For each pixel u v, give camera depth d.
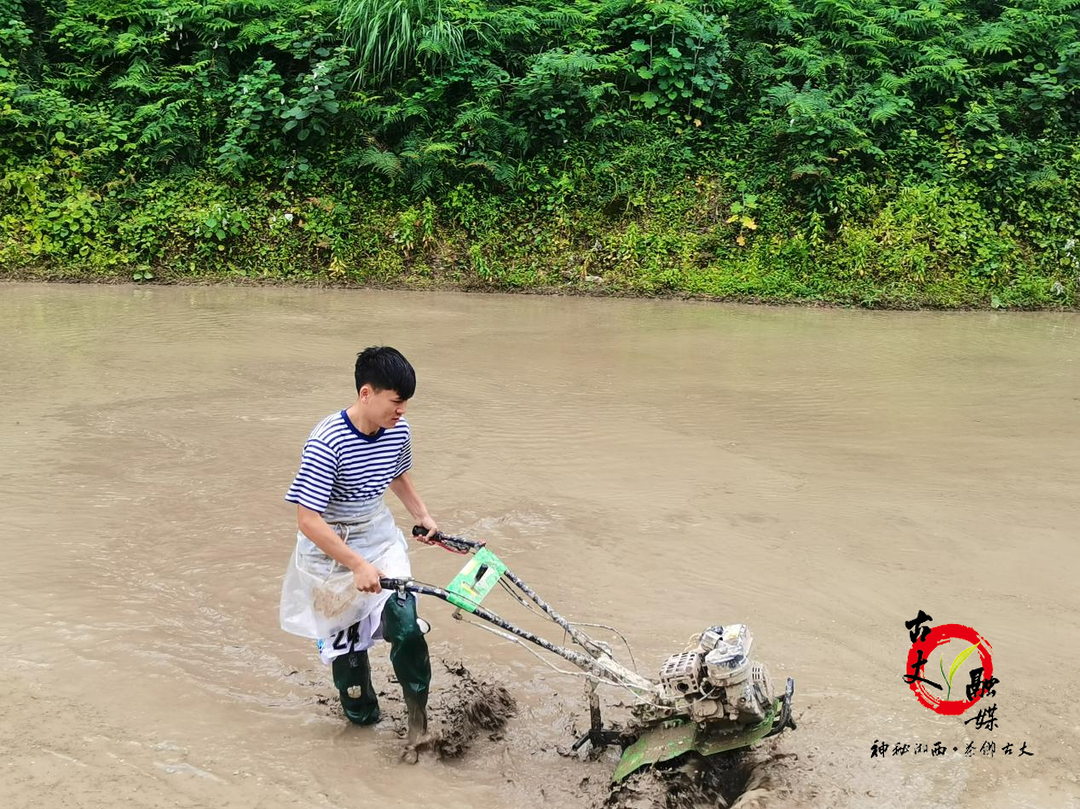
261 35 16.38
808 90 16.44
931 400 9.16
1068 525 5.94
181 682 3.88
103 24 16.52
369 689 3.62
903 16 17.86
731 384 9.59
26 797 3.07
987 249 15.73
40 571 4.85
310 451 3.35
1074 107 17.47
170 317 11.98
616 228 16.02
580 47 16.58
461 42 16.34
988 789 3.32
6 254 14.48
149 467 6.53
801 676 4.09
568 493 6.32
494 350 10.82
